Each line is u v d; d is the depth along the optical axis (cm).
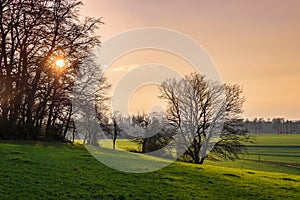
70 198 1848
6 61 4150
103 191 2031
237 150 4672
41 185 1992
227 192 2353
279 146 9431
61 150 3425
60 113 4722
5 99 4156
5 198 1714
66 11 4369
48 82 4409
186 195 2156
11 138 4253
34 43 4266
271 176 3284
